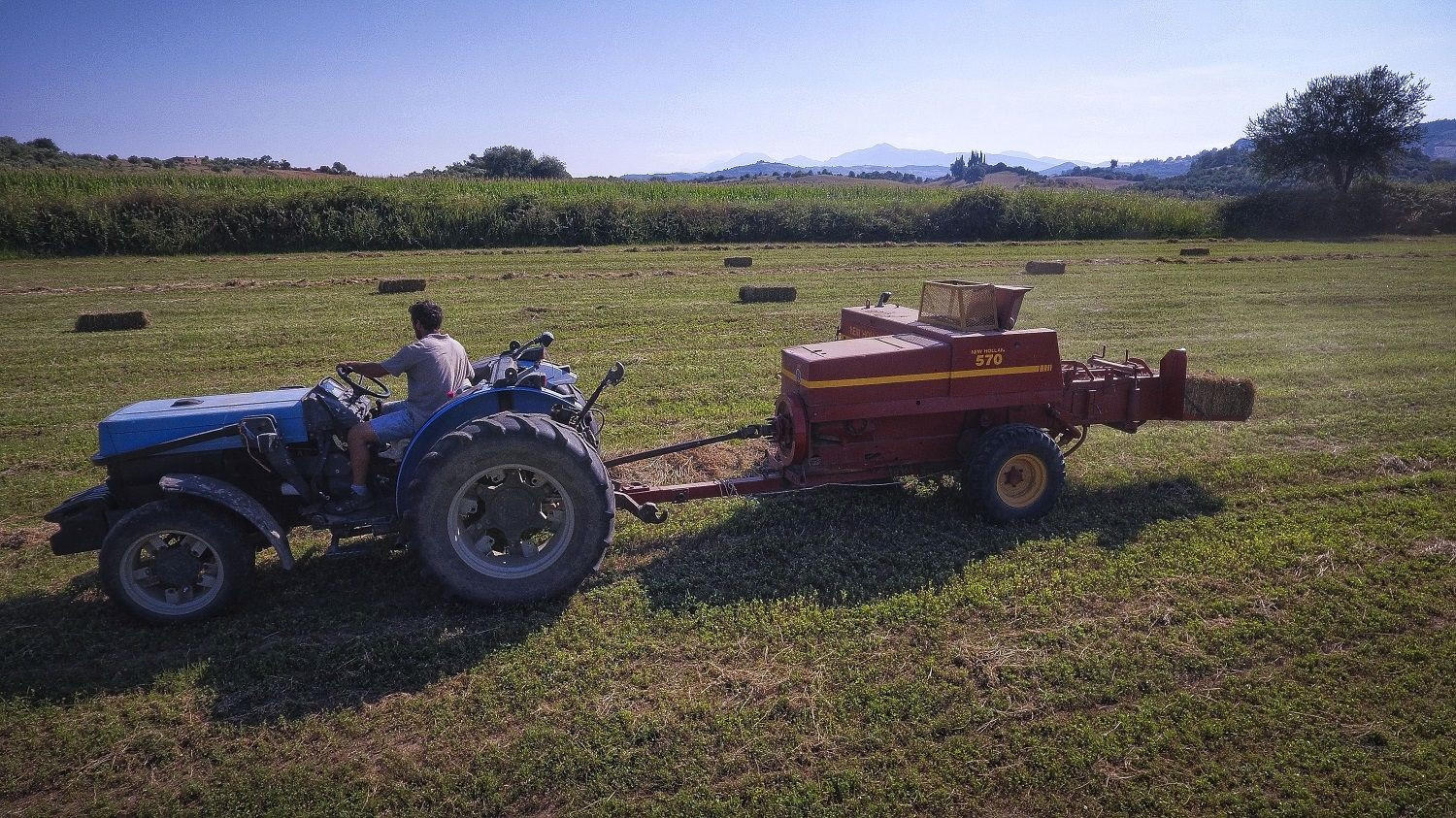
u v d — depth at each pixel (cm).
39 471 635
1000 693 339
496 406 446
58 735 329
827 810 281
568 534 422
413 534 409
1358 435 671
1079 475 588
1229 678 347
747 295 1419
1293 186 4181
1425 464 598
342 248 2641
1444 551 457
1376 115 3828
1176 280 1708
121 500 441
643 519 481
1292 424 697
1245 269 1956
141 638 401
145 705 347
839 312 1293
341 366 461
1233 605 404
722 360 962
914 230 3206
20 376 920
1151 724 320
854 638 382
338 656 379
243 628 408
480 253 2484
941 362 496
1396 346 1016
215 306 1406
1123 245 2881
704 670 362
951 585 429
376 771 307
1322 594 414
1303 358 952
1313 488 552
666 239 3003
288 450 452
